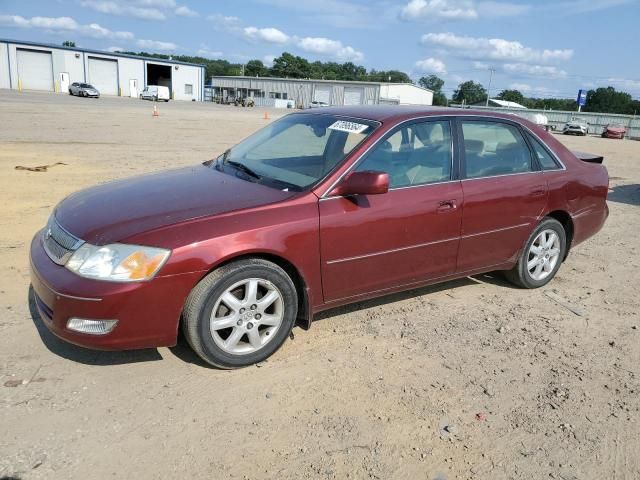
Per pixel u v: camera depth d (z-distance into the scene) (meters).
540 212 4.81
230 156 4.54
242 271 3.27
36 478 2.45
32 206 7.07
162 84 76.25
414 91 78.94
